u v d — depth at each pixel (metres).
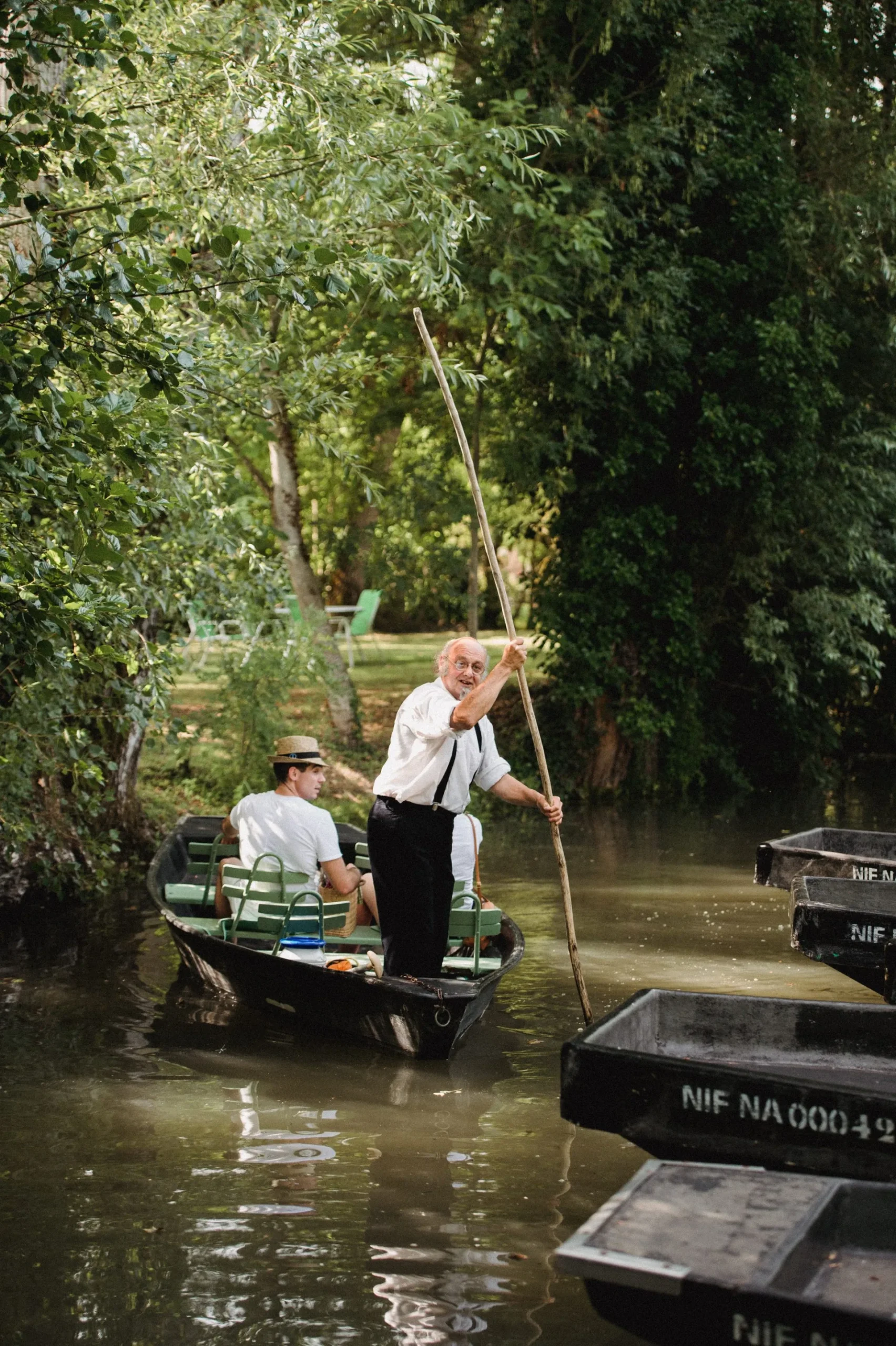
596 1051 3.77
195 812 12.29
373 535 16.36
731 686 17.42
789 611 16.97
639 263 14.63
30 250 6.46
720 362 15.26
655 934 8.56
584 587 15.95
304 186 8.07
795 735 17.39
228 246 4.86
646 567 15.69
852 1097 3.50
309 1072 5.86
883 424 16.94
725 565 16.59
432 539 16.28
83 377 5.64
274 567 10.40
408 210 9.91
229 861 7.71
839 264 15.95
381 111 8.90
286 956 6.68
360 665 21.72
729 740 17.66
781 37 15.78
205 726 13.00
